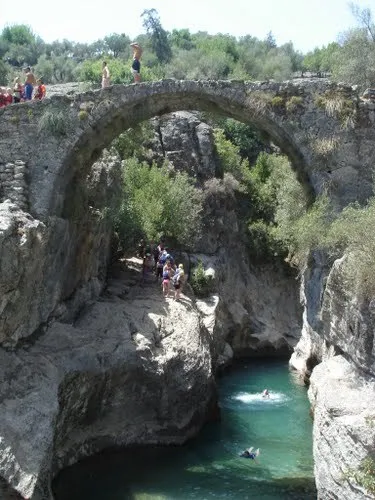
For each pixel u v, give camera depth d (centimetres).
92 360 1495
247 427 1725
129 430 1580
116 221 2331
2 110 1642
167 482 1377
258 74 5472
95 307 1800
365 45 2633
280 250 3062
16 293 1330
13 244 1282
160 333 1741
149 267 2280
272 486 1355
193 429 1655
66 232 1700
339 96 1647
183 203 2689
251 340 2722
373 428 976
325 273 1566
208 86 1686
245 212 3225
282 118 1672
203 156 3200
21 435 1171
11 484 1084
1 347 1368
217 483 1373
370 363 1130
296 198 1869
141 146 3044
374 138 1644
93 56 6819
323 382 1226
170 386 1622
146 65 5244
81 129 1655
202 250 2878
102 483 1367
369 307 1126
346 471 1013
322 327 1625
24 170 1641
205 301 2419
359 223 1241
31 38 6981
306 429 1708
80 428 1500
